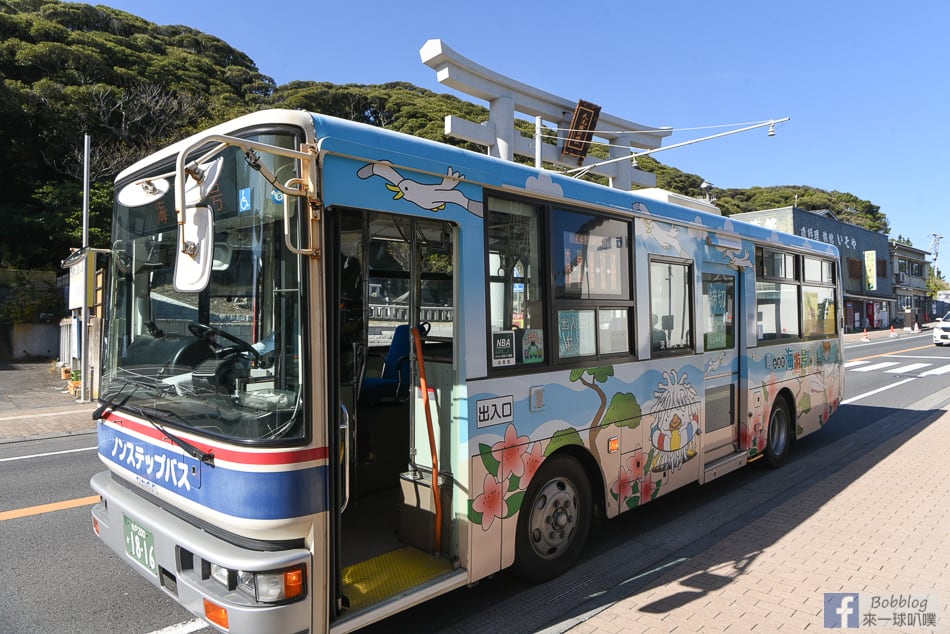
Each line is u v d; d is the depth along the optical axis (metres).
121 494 3.35
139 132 27.88
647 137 23.58
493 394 3.41
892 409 11.25
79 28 37.50
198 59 39.62
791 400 7.23
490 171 3.49
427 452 3.47
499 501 3.44
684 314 5.25
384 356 5.27
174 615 3.61
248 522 2.53
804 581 3.97
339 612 2.74
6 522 5.27
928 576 4.02
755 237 6.43
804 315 7.63
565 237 4.01
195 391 2.85
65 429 9.70
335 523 2.71
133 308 3.46
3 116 25.03
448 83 17.19
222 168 2.86
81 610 3.67
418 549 3.52
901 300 58.66
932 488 6.09
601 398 4.21
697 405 5.33
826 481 6.42
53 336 20.98
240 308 2.75
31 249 24.30
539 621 3.47
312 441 2.60
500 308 3.52
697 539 4.82
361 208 2.84
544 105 19.55
